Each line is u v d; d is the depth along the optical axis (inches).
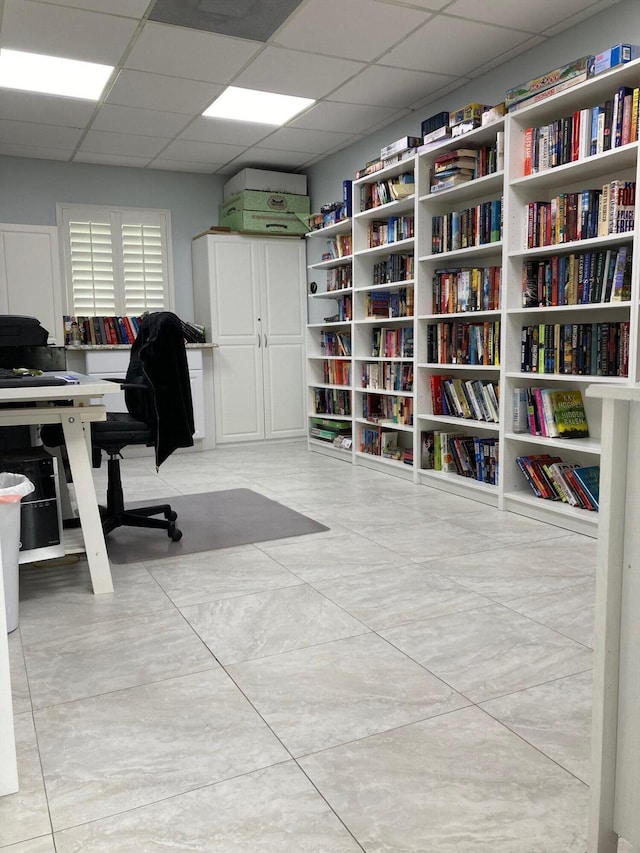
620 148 103.8
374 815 48.6
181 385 114.0
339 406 206.8
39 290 199.3
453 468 156.9
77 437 92.2
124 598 92.0
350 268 193.6
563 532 119.6
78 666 72.3
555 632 78.7
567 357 120.0
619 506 37.5
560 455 136.6
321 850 45.4
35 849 46.0
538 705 63.1
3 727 51.2
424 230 154.9
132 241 223.6
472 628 80.2
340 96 162.1
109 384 85.2
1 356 110.0
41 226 198.4
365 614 85.0
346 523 128.6
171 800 50.7
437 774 53.1
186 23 123.0
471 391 147.3
